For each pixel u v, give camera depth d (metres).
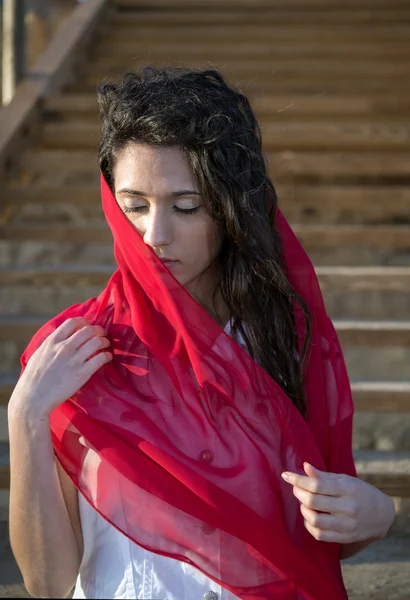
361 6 5.94
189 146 1.13
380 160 4.00
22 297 3.19
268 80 5.18
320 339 1.35
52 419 1.19
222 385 1.21
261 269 1.27
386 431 2.63
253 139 1.24
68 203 3.87
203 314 1.21
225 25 5.92
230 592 1.17
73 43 5.23
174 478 1.16
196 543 1.16
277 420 1.23
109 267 3.35
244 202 1.19
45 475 1.12
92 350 1.17
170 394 1.22
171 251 1.18
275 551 1.18
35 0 6.89
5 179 3.91
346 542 1.17
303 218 4.00
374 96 4.98
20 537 1.14
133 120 1.13
